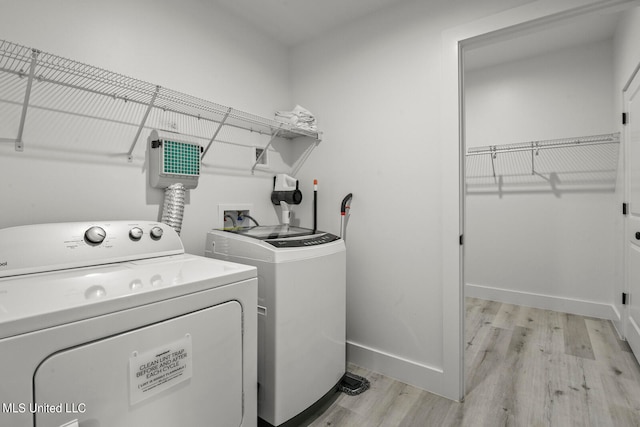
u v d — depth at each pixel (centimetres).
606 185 286
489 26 158
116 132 151
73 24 136
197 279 101
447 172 173
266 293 142
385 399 175
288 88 251
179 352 94
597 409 163
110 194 149
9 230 106
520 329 269
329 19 213
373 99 204
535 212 322
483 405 168
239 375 114
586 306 296
